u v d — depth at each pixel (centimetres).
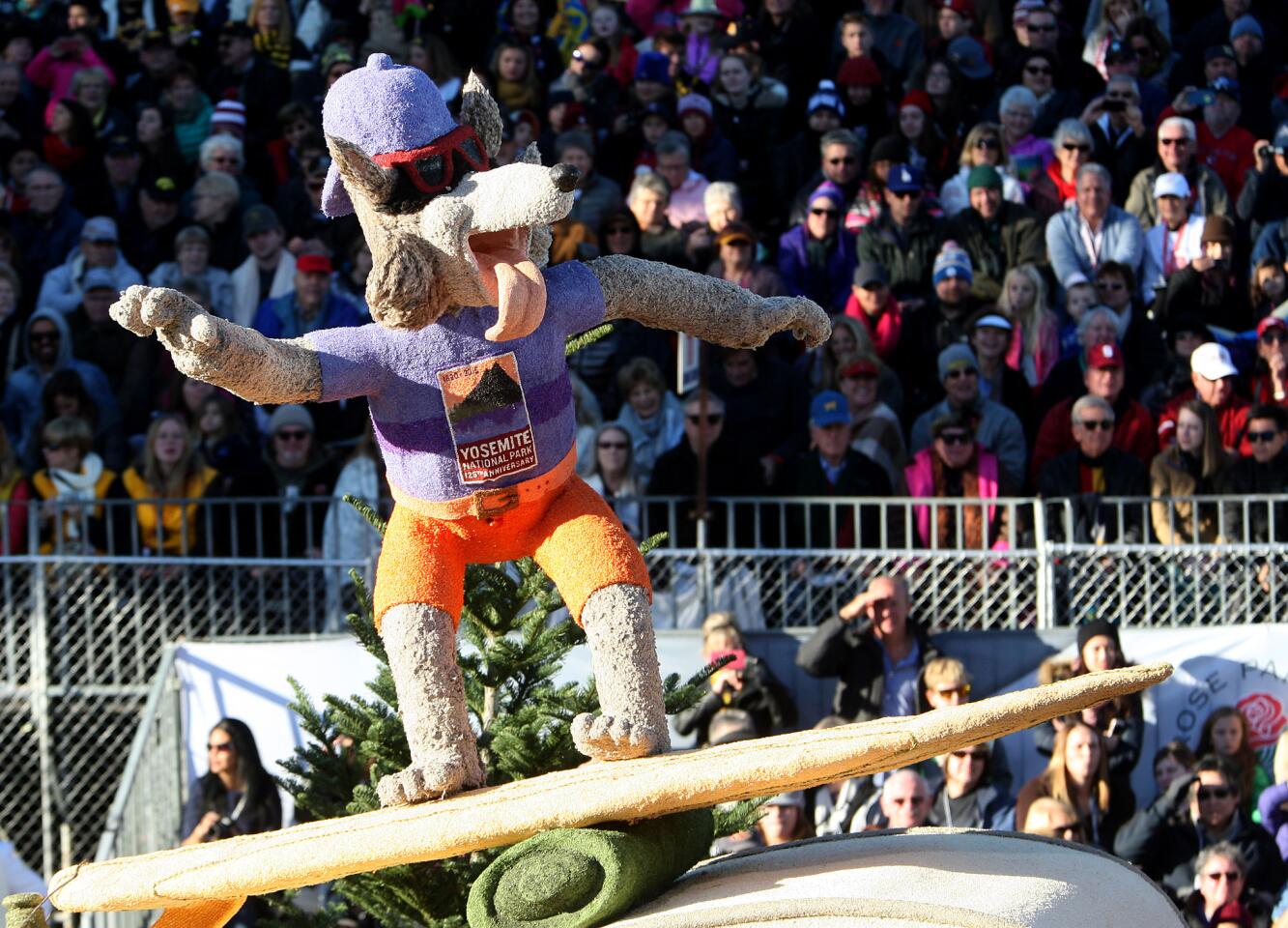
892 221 1568
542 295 418
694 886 434
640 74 1770
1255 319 1561
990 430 1390
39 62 1842
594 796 404
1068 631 1205
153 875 427
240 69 1852
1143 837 1097
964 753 1084
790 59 1827
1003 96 1733
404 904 618
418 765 443
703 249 1541
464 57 1872
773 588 1262
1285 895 1084
